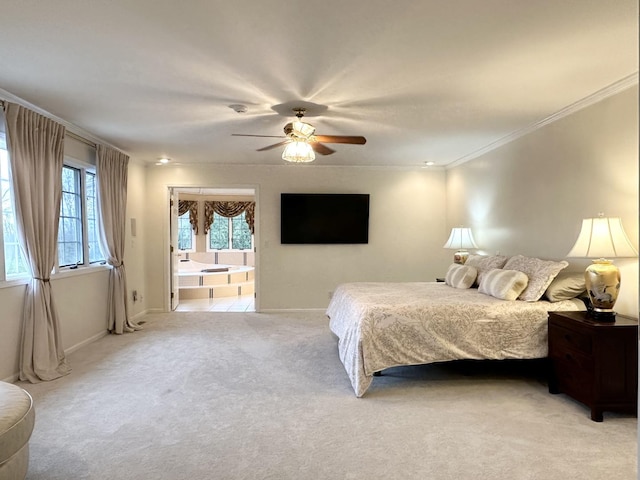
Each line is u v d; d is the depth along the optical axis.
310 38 2.23
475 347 3.13
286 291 6.29
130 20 2.04
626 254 2.67
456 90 3.01
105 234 4.65
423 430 2.45
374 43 2.29
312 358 3.90
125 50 2.37
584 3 1.90
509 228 4.50
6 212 3.29
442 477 1.97
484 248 5.09
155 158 5.75
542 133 3.87
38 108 3.42
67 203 4.21
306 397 2.96
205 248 10.28
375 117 3.70
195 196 10.14
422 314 3.15
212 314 6.10
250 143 4.75
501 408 2.76
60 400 2.88
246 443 2.29
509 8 1.94
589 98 3.17
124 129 4.10
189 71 2.66
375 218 6.36
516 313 3.17
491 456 2.16
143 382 3.25
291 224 6.20
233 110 3.46
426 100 3.23
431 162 6.05
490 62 2.54
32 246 3.30
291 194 6.18
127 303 5.05
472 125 3.98
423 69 2.64
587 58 2.49
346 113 3.57
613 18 2.03
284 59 2.49
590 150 3.24
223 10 1.95
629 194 2.89
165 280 6.22
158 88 2.96
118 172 4.95
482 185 5.13
